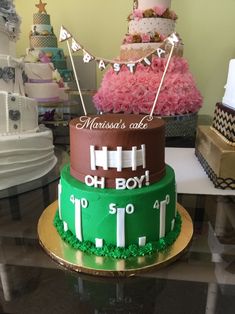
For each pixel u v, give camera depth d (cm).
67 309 46
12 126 87
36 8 190
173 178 61
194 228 67
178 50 129
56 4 187
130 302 47
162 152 60
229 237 64
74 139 58
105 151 54
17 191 84
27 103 91
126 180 55
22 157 88
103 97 125
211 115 184
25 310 46
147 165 56
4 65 87
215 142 88
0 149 82
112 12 184
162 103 117
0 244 62
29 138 88
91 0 183
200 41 183
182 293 49
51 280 52
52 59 171
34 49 168
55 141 133
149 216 56
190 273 53
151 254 55
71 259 54
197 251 59
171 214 60
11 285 51
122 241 55
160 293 49
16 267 55
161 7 124
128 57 124
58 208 70
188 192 84
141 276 52
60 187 62
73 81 185
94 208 54
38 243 62
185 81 123
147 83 116
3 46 90
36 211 75
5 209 76
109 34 189
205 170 98
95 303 47
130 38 125
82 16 187
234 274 53
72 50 71
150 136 55
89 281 51
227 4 175
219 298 48
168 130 125
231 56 185
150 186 57
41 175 94
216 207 76
